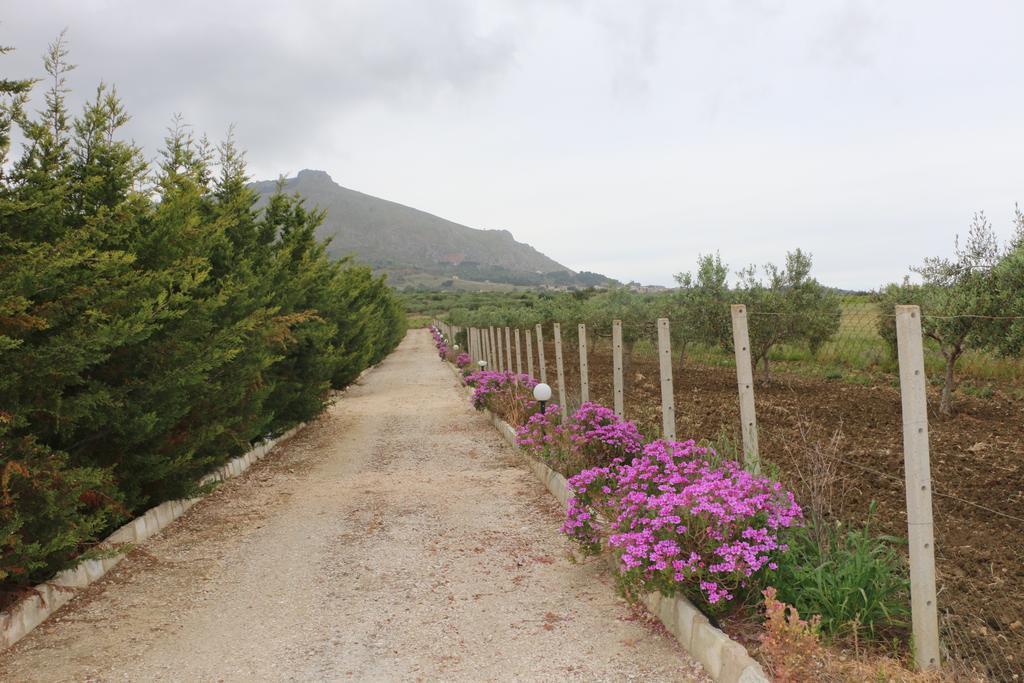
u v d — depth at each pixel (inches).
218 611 195.9
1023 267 414.6
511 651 165.5
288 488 346.3
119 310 224.7
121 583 218.5
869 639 147.8
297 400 507.8
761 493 173.8
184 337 258.2
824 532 177.0
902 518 229.3
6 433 182.1
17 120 207.3
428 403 698.8
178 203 276.2
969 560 195.8
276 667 161.0
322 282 598.5
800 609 154.7
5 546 173.3
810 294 622.2
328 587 212.8
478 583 212.2
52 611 194.4
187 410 263.4
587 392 385.4
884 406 486.6
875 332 580.4
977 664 141.1
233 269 362.6
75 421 211.8
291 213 566.6
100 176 233.9
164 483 280.1
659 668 152.5
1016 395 516.7
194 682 154.3
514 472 370.3
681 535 167.3
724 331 642.2
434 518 285.7
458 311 2139.5
